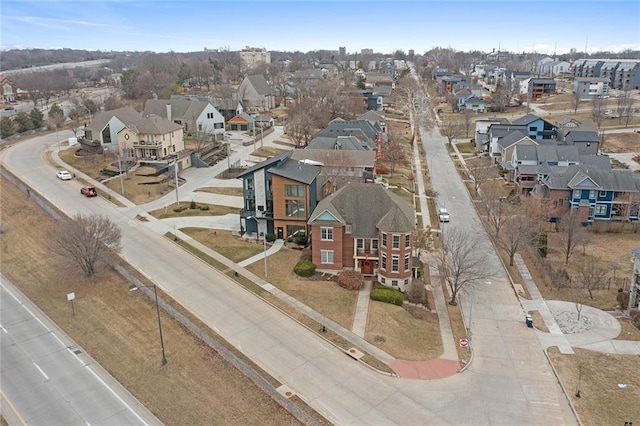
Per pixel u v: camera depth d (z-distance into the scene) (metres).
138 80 171.00
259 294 51.31
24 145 106.88
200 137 103.44
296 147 111.69
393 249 53.62
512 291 56.78
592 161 94.94
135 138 91.62
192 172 93.12
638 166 106.88
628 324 49.69
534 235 66.19
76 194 78.56
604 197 76.50
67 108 157.62
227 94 144.38
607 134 133.12
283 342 43.66
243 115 130.88
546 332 48.44
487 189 81.62
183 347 43.28
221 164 98.56
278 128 135.00
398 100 192.62
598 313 51.97
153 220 69.88
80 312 49.62
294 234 64.06
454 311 52.22
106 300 51.16
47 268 58.38
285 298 50.88
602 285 57.75
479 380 40.59
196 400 37.41
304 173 64.69
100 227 55.66
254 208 65.38
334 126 105.44
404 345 44.69
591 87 183.38
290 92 180.38
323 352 42.59
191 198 79.00
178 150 97.25
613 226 74.62
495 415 36.44
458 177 102.00
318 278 55.38
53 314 49.81
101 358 42.72
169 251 60.44
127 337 45.12
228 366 40.69
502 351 45.12
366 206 56.78
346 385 38.72
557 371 42.03
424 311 51.44
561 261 64.88
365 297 51.97
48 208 72.06
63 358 42.88
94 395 38.31
